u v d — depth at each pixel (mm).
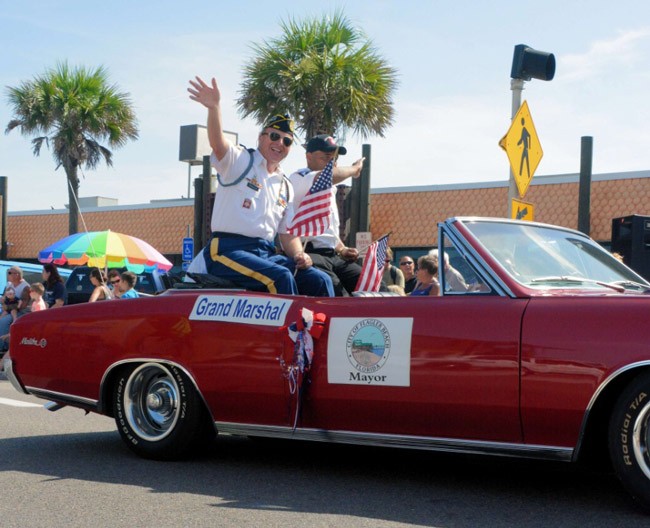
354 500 4676
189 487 4984
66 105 26703
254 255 5895
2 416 7816
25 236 30984
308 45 20922
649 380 4195
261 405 5258
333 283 6465
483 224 5152
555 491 4883
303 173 6562
